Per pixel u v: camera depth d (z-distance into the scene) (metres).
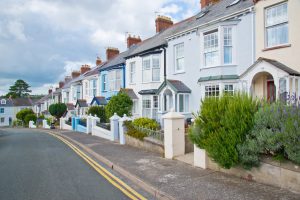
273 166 5.96
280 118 5.79
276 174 5.91
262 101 6.86
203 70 15.40
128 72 23.66
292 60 11.06
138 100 21.94
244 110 6.56
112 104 19.70
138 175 7.34
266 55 12.16
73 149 13.19
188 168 7.98
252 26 12.90
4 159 10.50
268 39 12.26
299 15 10.81
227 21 13.81
